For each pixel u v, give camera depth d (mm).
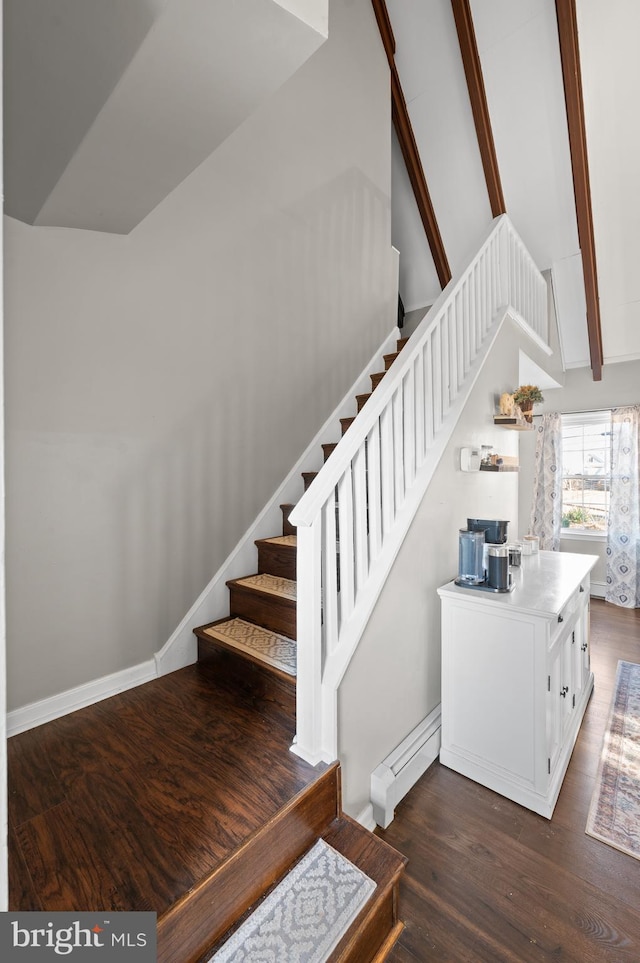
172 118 1119
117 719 1663
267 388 2545
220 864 1060
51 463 1664
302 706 1455
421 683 2010
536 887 1395
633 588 4410
